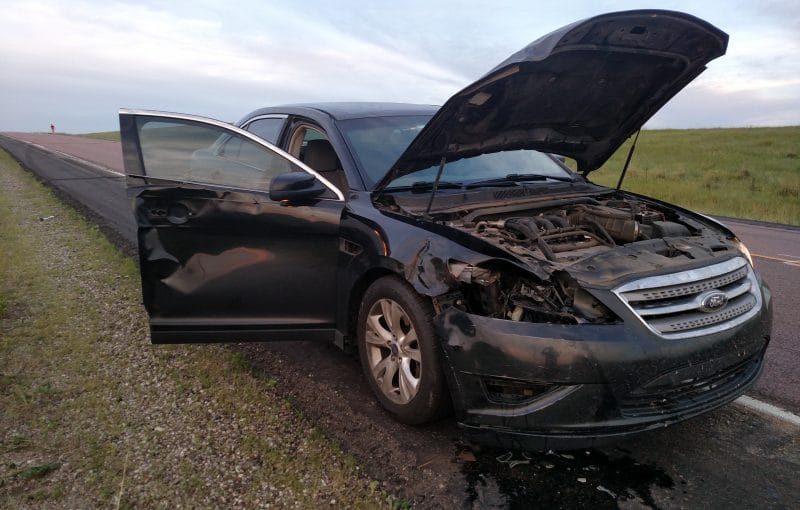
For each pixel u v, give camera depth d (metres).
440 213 3.41
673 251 3.11
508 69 3.05
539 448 2.61
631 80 3.78
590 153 4.58
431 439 3.07
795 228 11.25
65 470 2.72
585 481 2.73
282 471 2.71
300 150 4.41
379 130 4.15
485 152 3.91
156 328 3.59
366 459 2.86
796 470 2.84
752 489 2.69
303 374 3.81
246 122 5.35
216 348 4.16
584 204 3.93
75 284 5.59
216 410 3.27
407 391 3.12
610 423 2.55
